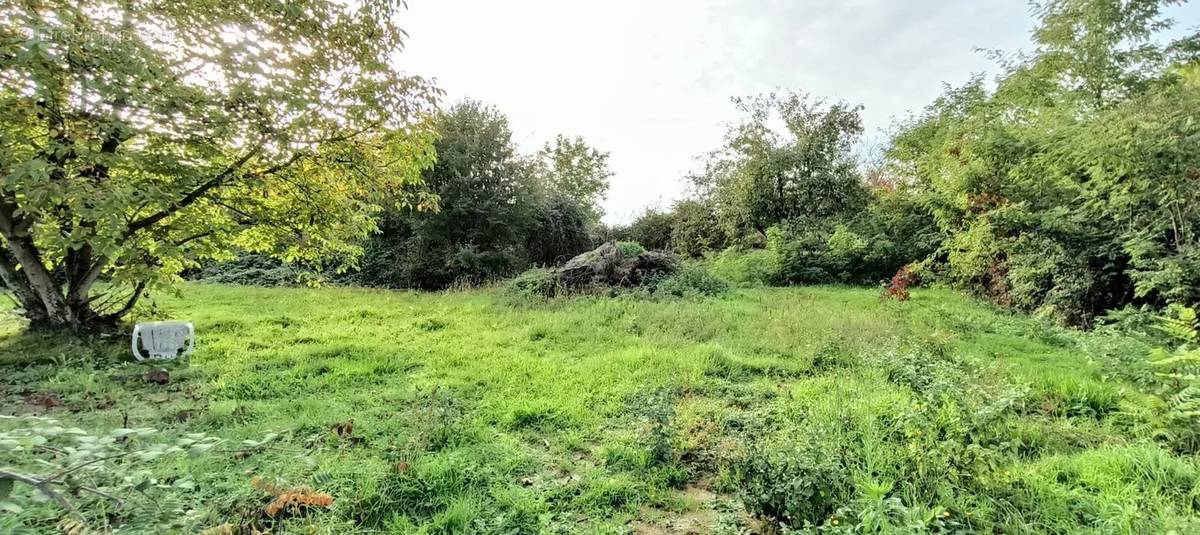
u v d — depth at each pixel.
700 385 4.99
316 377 5.18
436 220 15.46
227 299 10.55
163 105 5.31
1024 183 8.98
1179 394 3.55
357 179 7.17
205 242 6.84
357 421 3.93
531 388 4.89
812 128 16.38
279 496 2.61
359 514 2.74
